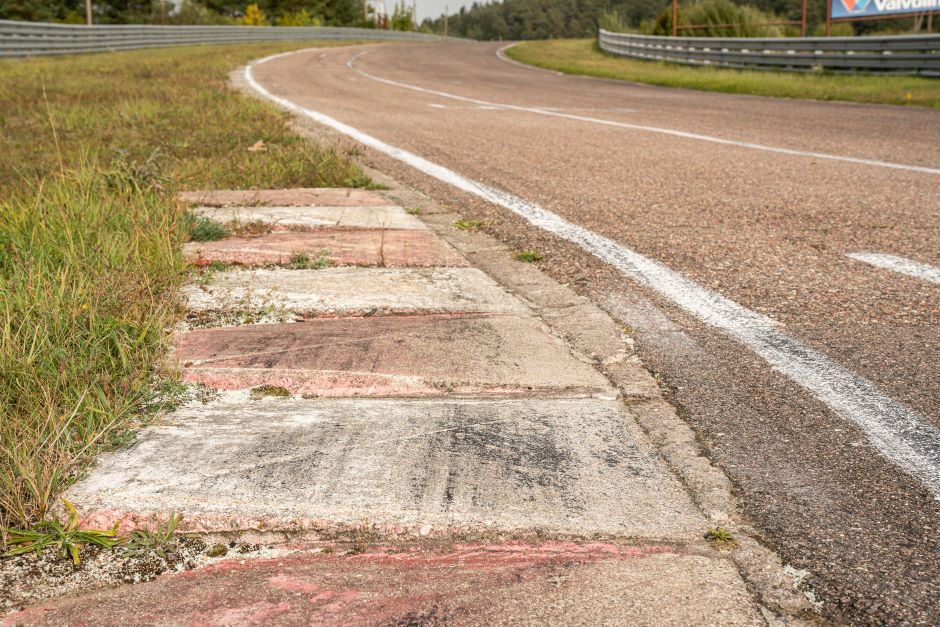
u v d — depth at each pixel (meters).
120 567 1.60
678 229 4.28
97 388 2.19
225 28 39.09
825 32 21.88
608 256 3.78
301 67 23.25
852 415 2.20
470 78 20.52
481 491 1.81
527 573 1.54
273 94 13.63
